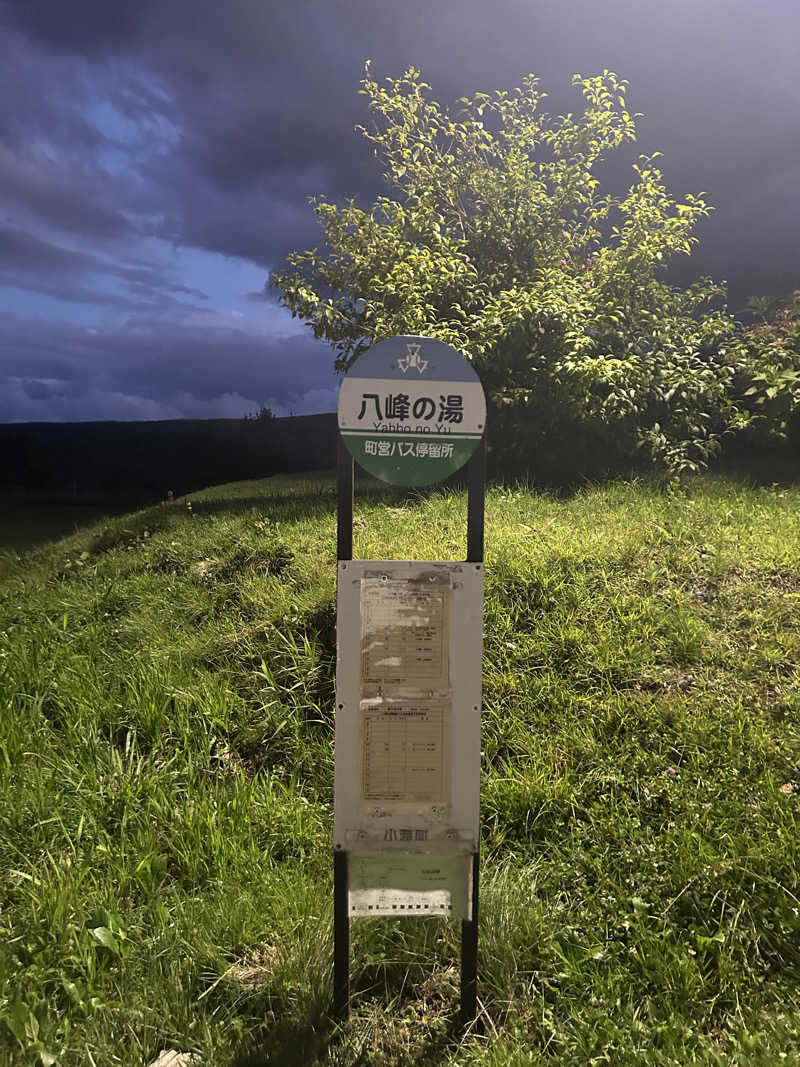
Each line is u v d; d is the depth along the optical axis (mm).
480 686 2430
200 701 4305
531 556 5199
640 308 9844
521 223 10125
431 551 5453
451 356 2377
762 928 2748
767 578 4906
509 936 2752
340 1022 2455
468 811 2439
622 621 4535
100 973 2615
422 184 10406
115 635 5566
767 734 3598
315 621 4770
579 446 8664
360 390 2361
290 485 12094
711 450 8758
